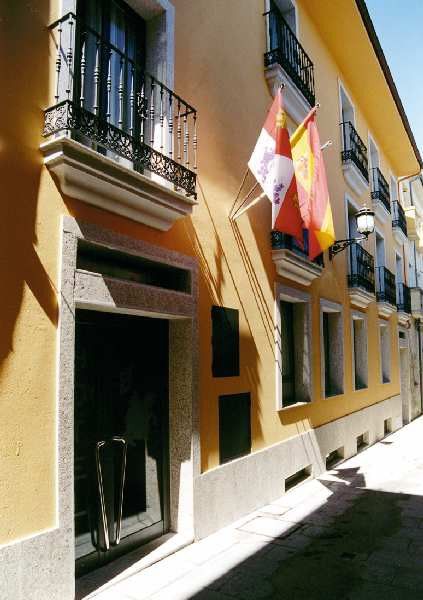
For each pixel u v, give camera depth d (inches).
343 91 448.5
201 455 201.0
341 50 428.1
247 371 241.4
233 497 220.4
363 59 441.7
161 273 199.9
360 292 425.1
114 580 157.0
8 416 125.0
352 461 382.6
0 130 129.6
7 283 127.6
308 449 308.7
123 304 164.1
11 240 129.5
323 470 333.4
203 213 216.5
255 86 272.2
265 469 250.5
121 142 158.2
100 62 158.6
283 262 279.6
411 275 762.8
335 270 393.1
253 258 257.6
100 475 165.6
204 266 213.2
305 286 327.9
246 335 243.6
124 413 179.0
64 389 139.9
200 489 197.0
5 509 122.2
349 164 423.2
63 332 140.9
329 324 401.4
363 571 169.9
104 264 171.3
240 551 186.7
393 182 682.8
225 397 221.1
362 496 272.1
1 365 124.6
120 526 173.6
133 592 151.3
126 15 191.5
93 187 149.8
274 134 216.4
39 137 139.9
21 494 126.2
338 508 247.6
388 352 573.6
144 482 186.9
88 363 165.9
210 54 230.1
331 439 352.5
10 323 127.6
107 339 174.7
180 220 200.1
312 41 375.6
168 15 196.1
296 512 239.3
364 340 472.4
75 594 146.2
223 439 217.5
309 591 154.6
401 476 325.4
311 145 249.4
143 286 173.9
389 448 446.3
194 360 199.5
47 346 136.8
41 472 131.9
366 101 517.0
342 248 378.3
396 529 214.8
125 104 186.4
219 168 231.6
